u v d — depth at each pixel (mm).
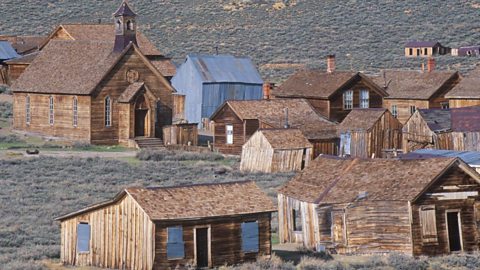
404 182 104812
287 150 174000
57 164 175000
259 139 175125
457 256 102000
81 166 174125
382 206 103812
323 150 184000
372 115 186375
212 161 186375
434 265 98250
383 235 103750
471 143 174875
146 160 186125
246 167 176000
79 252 97250
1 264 95312
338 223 105312
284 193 111688
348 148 185375
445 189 103875
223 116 195750
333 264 98000
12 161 176125
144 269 93438
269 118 192125
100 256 96250
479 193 104812
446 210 103812
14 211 128625
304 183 111688
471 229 104500
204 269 94688
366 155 184125
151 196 95438
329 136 184625
